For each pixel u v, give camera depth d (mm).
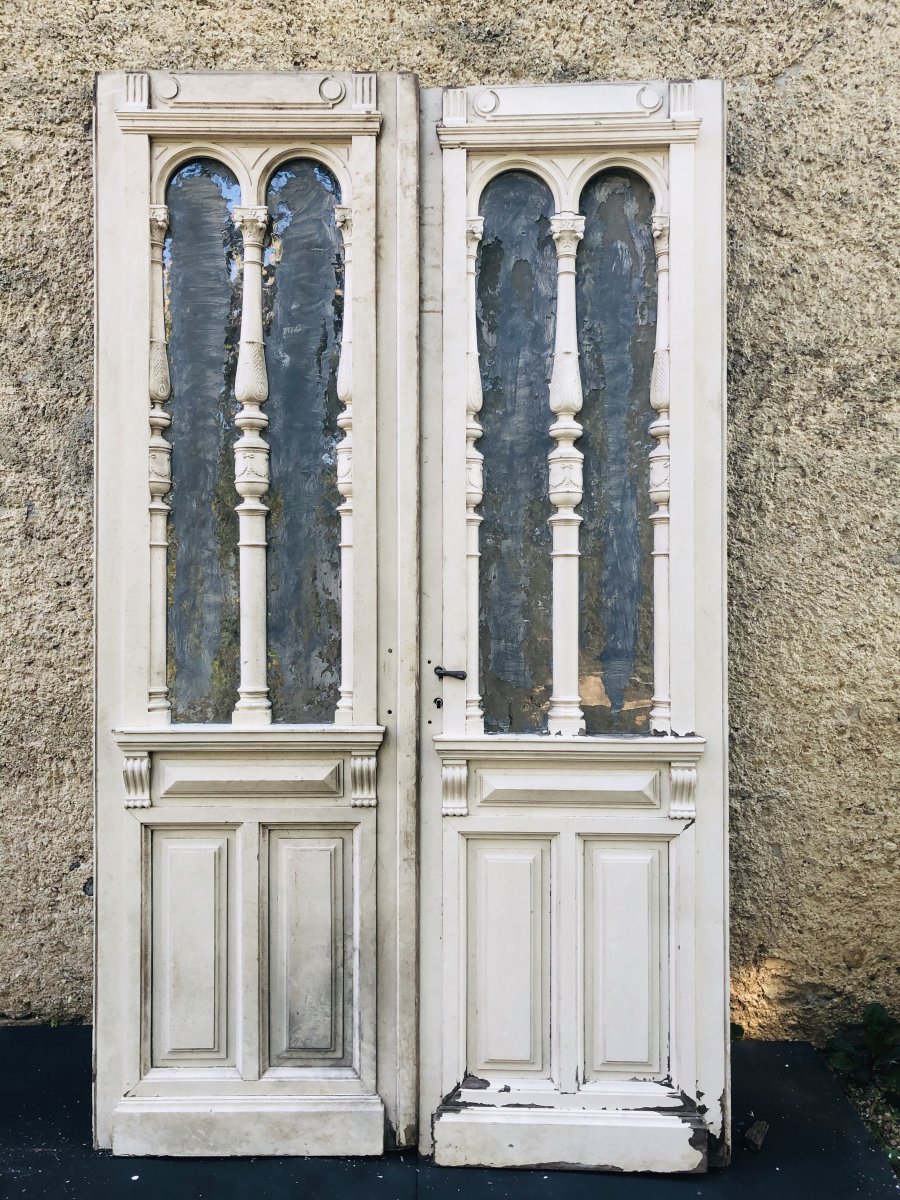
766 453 2260
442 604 1954
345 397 1957
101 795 1951
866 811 2279
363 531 1942
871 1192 1807
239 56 2227
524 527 1992
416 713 1945
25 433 2260
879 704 2268
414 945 1938
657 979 1938
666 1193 1806
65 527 2271
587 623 1980
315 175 1991
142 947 1948
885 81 2221
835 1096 2109
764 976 2316
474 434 1947
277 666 2002
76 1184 1808
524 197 1982
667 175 1926
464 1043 1939
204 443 2000
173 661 1997
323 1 2223
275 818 1963
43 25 2230
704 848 1921
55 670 2285
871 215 2236
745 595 2270
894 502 2248
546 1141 1885
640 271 1972
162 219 1944
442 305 1952
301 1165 1888
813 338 2250
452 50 2225
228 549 2004
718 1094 1890
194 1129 1907
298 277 1992
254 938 1955
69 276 2254
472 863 1958
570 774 1942
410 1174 1864
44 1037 2312
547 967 1949
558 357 1953
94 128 1930
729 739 2271
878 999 2307
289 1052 1970
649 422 1973
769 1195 1799
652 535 1972
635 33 2227
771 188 2244
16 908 2312
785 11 2223
